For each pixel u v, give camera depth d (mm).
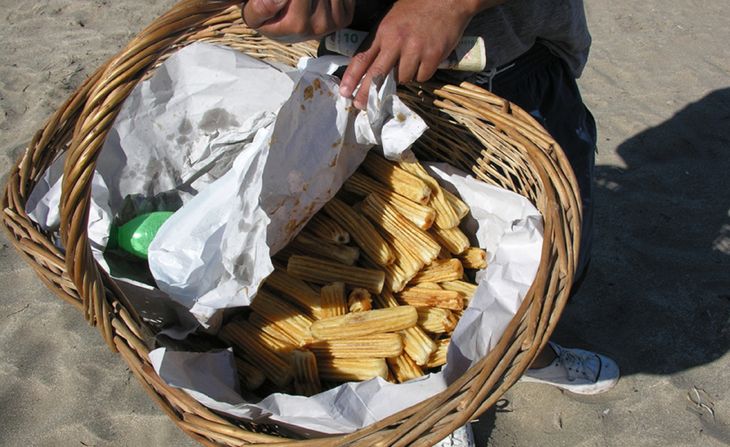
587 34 833
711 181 1352
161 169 868
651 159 1405
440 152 867
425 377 621
